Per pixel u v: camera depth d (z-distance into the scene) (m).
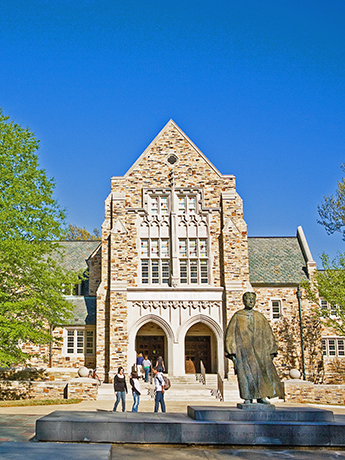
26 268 27.53
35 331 26.38
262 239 40.91
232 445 14.06
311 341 34.91
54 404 25.44
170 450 13.51
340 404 28.22
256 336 16.30
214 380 31.56
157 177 35.00
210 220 34.47
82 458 10.35
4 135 27.45
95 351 34.34
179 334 32.56
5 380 29.00
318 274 33.66
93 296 36.88
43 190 28.30
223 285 33.44
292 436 14.16
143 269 33.91
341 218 41.72
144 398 28.84
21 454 10.69
